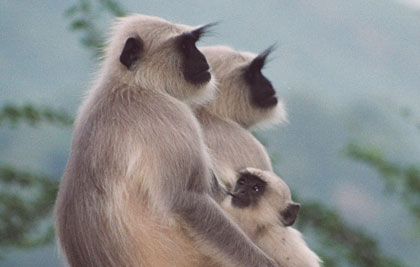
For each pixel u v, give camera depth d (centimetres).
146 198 906
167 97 962
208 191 947
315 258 1060
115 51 999
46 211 1730
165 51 995
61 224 922
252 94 1189
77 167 923
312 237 1766
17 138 4459
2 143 4403
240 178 1062
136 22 1016
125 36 1004
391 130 3047
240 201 1052
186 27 1028
